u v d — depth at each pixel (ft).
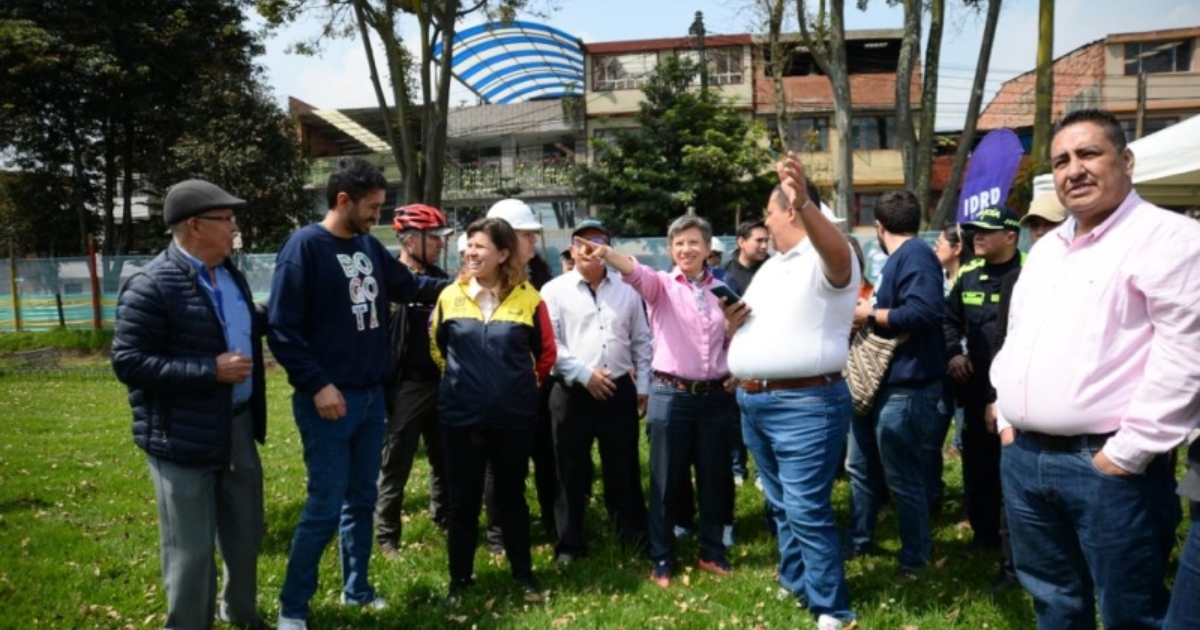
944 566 14.07
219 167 75.87
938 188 88.84
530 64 98.89
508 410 12.64
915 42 52.42
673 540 13.96
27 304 62.90
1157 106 83.51
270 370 47.65
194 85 76.74
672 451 13.55
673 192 72.28
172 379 10.09
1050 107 55.11
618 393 14.79
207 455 10.44
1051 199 13.93
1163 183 24.53
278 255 11.44
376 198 11.76
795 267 11.33
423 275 14.74
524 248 15.37
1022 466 8.93
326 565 14.62
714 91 77.61
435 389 15.02
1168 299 7.55
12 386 42.60
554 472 16.24
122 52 71.36
